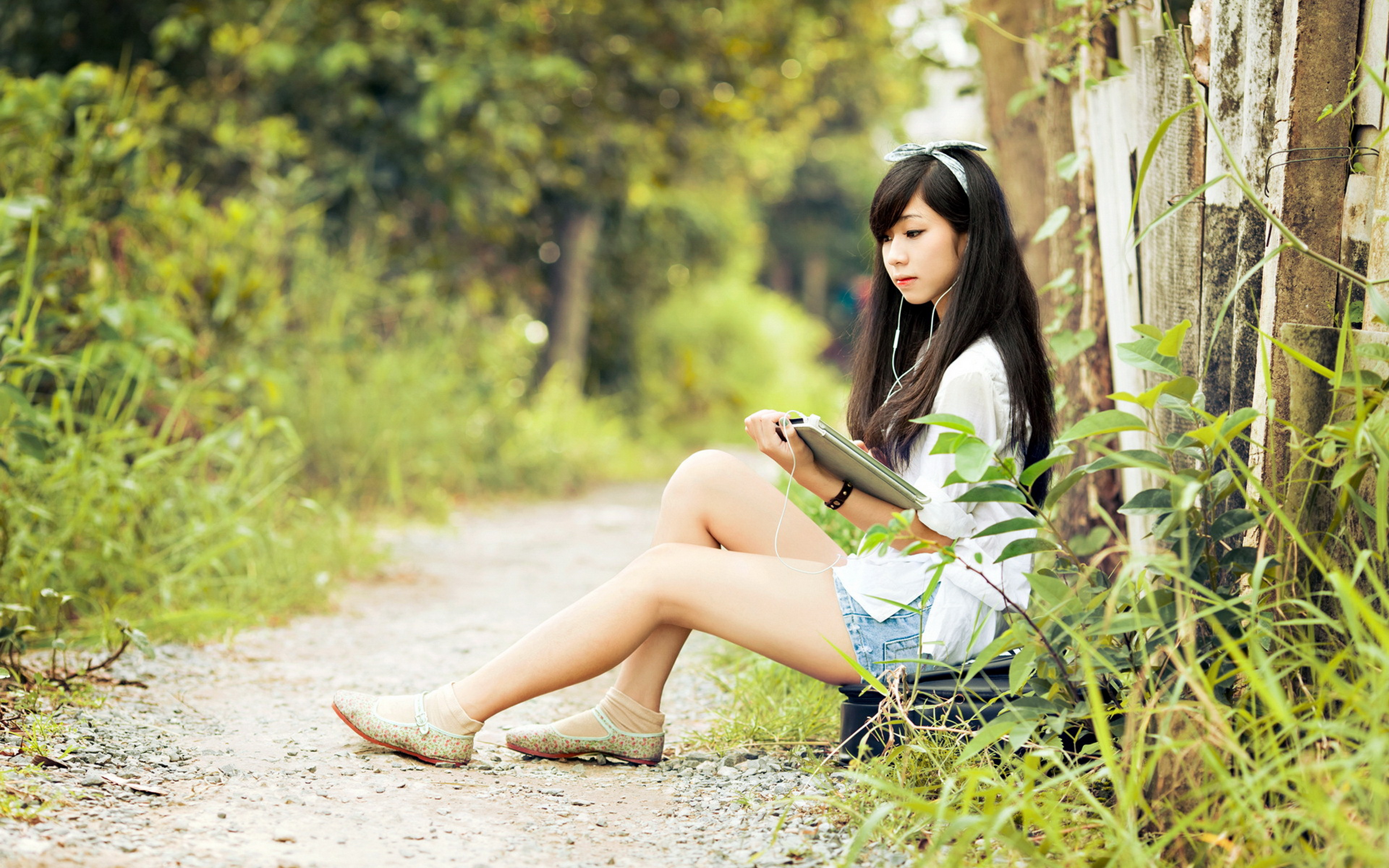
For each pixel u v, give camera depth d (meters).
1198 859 1.75
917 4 4.70
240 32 8.01
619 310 14.30
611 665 2.48
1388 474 1.81
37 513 3.50
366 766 2.50
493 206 9.75
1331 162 2.23
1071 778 1.87
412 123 8.27
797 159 23.17
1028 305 2.41
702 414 14.45
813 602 2.43
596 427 11.06
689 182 13.62
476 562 5.75
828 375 16.89
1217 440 1.94
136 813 2.11
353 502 6.88
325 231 8.50
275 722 2.86
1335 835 1.63
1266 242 2.34
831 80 11.80
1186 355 2.68
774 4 9.71
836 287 31.67
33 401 4.40
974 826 1.74
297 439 4.82
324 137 8.64
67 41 8.16
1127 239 2.95
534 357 10.77
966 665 2.32
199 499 4.41
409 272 9.02
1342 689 1.69
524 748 2.62
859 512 2.38
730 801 2.33
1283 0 2.30
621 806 2.30
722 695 3.31
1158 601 2.02
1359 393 1.85
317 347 7.21
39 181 4.74
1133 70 2.90
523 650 2.49
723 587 2.43
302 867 1.91
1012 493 2.06
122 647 3.05
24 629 2.92
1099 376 3.15
